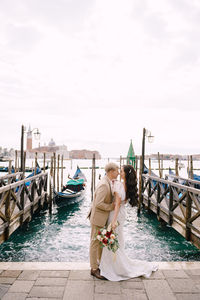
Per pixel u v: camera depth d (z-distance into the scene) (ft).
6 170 121.90
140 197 33.40
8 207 17.60
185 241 23.02
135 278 9.70
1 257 19.13
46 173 40.19
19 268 10.34
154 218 31.63
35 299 8.13
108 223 9.82
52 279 9.45
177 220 21.01
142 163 34.99
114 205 9.69
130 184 9.89
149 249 20.94
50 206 34.37
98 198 9.48
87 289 8.80
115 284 9.18
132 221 30.27
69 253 20.04
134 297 8.36
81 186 46.98
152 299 8.26
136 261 10.25
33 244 22.11
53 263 10.85
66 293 8.51
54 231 26.17
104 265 9.68
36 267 10.44
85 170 163.53
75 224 29.09
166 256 19.47
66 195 37.19
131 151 70.33
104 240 9.09
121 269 9.62
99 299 8.19
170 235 24.80
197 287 9.05
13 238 23.73
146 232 25.81
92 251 9.80
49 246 21.62
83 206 40.27
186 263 11.14
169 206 22.43
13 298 8.16
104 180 9.78
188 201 17.79
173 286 9.10
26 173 121.19
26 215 25.14
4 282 9.16
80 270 10.23
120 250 9.80
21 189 21.81
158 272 10.23
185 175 129.59
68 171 152.05
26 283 9.12
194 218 16.74
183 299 8.29
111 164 9.95
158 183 27.58
